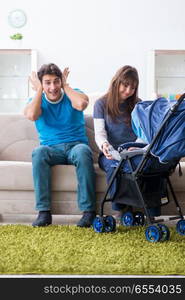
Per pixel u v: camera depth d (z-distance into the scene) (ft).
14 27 19.57
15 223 9.29
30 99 9.78
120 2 19.77
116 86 8.78
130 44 19.86
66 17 19.74
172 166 7.83
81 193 8.48
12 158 10.19
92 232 7.97
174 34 19.92
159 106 7.44
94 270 6.00
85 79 19.88
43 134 9.33
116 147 8.92
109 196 8.68
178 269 6.05
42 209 8.48
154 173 7.75
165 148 7.13
